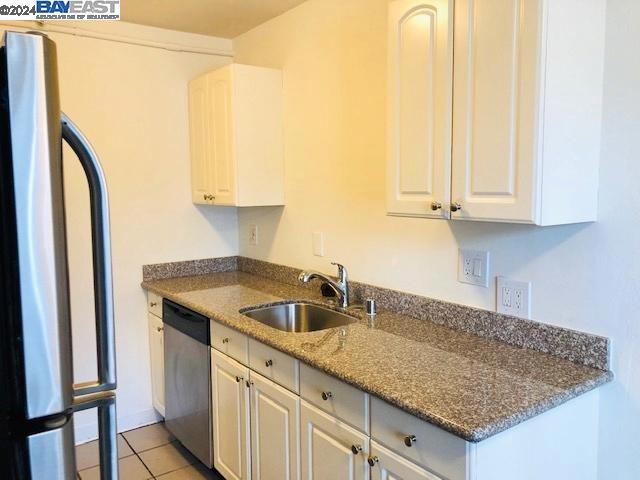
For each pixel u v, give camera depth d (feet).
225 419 7.83
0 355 2.15
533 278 5.74
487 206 4.97
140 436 10.21
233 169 9.34
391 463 4.82
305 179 9.25
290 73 9.38
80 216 9.50
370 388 4.83
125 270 10.29
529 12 4.52
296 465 6.24
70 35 9.36
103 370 2.57
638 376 4.94
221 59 11.03
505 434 4.33
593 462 5.22
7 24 8.75
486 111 4.91
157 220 10.58
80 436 9.70
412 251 7.24
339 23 8.19
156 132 10.42
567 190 4.82
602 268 5.14
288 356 6.21
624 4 4.83
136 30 10.00
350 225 8.31
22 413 2.13
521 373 5.11
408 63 5.66
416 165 5.67
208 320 8.05
